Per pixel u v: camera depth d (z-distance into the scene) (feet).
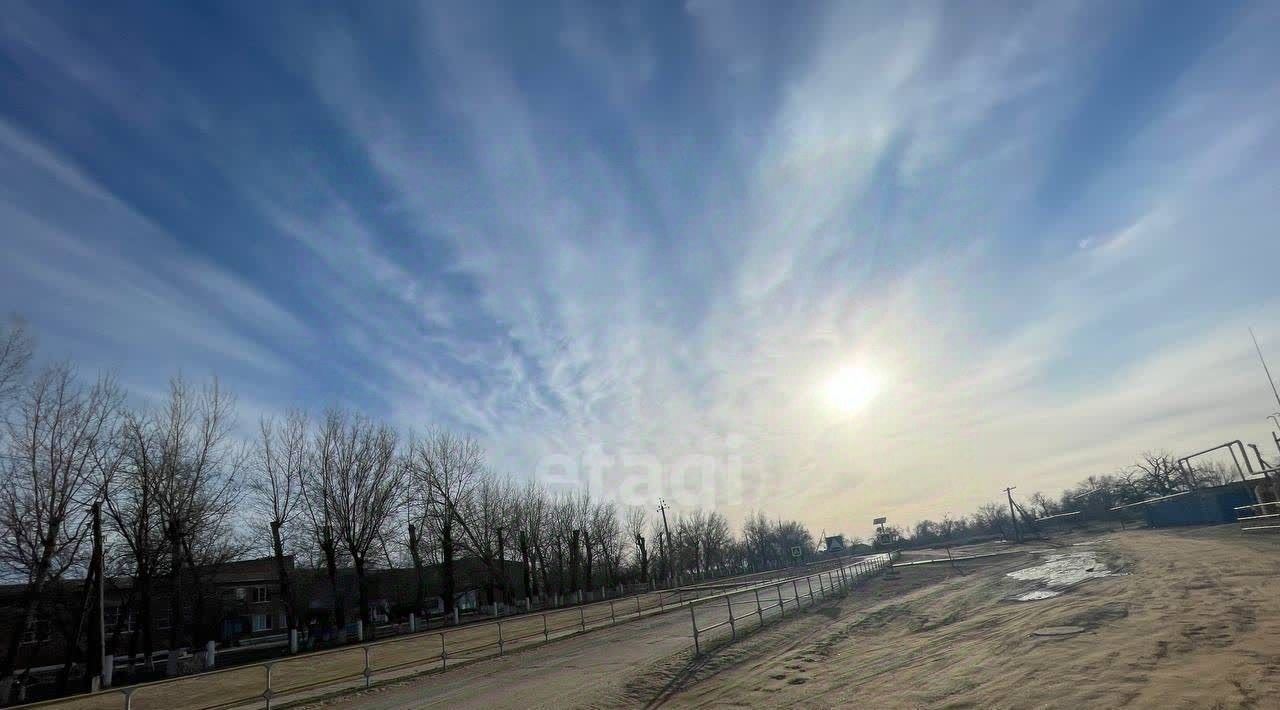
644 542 304.71
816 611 95.81
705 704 47.52
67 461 116.98
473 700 56.90
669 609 127.24
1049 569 116.37
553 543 261.65
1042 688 36.83
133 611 151.02
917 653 55.42
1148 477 297.53
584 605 198.18
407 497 179.83
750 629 80.18
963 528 508.94
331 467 164.35
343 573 179.73
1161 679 34.50
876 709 38.99
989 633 59.06
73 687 126.62
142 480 130.21
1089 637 48.57
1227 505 167.73
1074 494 386.73
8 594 123.75
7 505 110.83
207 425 140.67
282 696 67.56
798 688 48.47
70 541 117.39
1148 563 93.15
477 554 210.18
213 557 143.23
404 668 80.43
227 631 220.43
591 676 62.75
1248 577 64.80
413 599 241.76
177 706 71.82
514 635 111.75
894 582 144.05
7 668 106.52
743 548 458.50
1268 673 32.55
